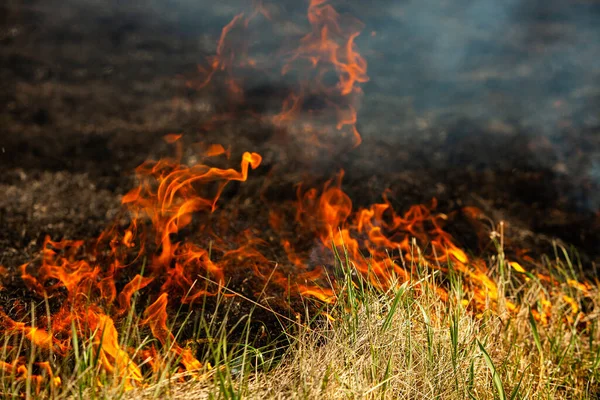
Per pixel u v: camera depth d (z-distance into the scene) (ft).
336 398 8.64
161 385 8.54
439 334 9.63
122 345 9.55
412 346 9.43
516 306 11.65
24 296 11.16
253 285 11.59
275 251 13.42
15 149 20.53
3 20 38.68
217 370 8.43
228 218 15.43
